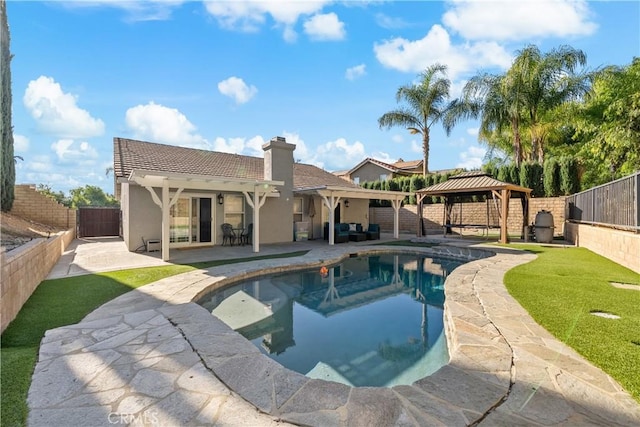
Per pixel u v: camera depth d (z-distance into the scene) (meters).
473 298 5.46
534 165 17.81
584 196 12.54
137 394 2.77
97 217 18.14
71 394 2.76
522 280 6.69
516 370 3.06
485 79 20.62
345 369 4.18
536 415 2.42
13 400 2.65
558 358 3.28
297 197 17.11
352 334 5.36
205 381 2.98
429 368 4.18
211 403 2.66
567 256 10.02
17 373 3.08
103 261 9.54
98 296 5.81
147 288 6.41
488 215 18.22
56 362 3.31
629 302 5.06
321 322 5.91
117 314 4.84
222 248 12.99
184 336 3.99
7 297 4.34
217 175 14.28
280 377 3.07
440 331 5.47
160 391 2.82
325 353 4.64
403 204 22.84
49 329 4.26
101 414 2.50
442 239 16.45
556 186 17.02
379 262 11.63
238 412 2.55
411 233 21.83
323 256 10.96
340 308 6.76
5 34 10.09
